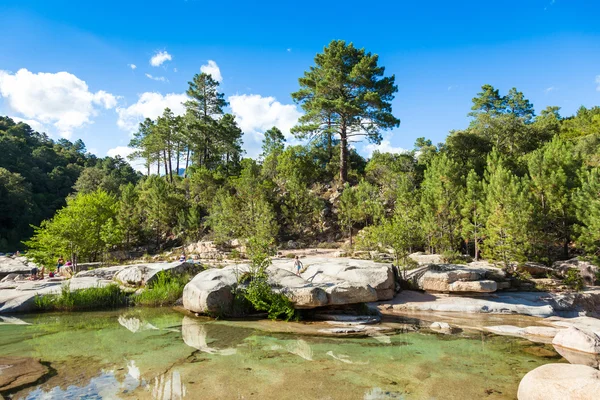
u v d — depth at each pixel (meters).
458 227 34.69
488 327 15.09
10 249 69.38
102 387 8.02
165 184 57.72
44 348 11.26
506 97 72.12
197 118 68.25
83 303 18.42
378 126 51.72
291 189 50.22
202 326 14.63
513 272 24.81
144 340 12.34
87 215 37.81
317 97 51.34
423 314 18.19
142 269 22.47
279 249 41.94
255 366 9.68
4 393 7.63
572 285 23.64
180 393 7.75
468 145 53.28
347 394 7.83
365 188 45.91
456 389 8.19
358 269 21.58
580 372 7.24
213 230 48.94
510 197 28.25
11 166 94.62
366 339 12.92
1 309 17.25
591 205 25.50
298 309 16.50
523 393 7.42
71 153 140.12
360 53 53.50
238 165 70.19
